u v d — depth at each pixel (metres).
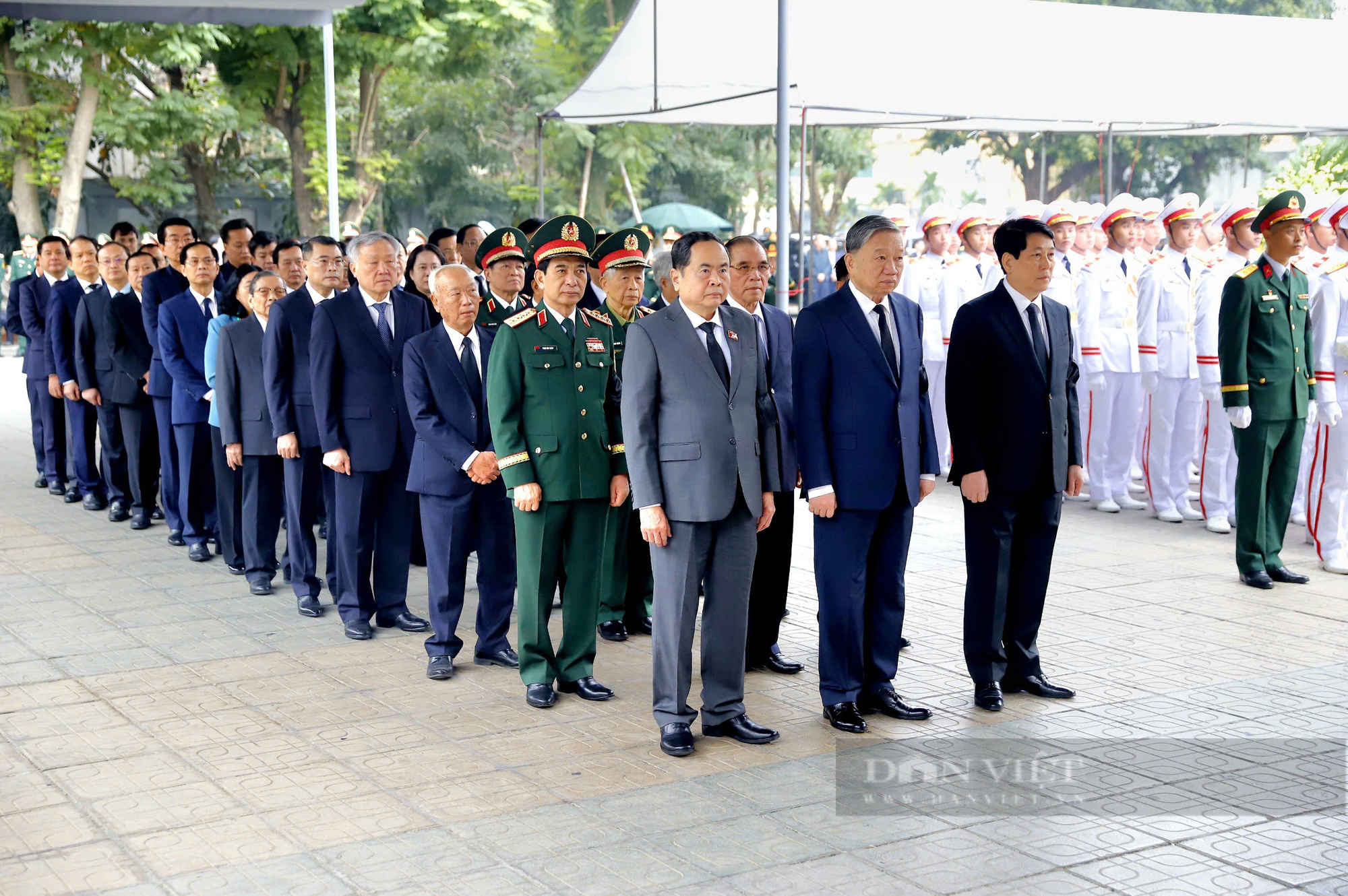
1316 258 8.48
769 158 30.20
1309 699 5.23
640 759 4.63
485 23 22.88
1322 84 13.42
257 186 30.52
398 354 6.31
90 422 9.90
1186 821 4.02
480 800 4.24
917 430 4.97
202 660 5.92
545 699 5.23
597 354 5.29
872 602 5.09
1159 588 7.14
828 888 3.58
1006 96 11.75
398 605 6.49
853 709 4.96
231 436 7.21
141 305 9.01
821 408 4.90
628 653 6.09
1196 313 8.55
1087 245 10.44
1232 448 9.06
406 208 30.00
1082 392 9.73
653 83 11.55
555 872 3.70
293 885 3.62
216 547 8.52
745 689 5.50
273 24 10.99
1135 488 10.39
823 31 10.92
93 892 3.60
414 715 5.14
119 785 4.40
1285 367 7.03
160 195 26.55
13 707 5.24
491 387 5.18
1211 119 12.88
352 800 4.25
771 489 4.87
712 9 11.09
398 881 3.64
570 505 5.23
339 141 25.83
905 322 4.98
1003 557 5.15
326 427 6.15
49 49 22.98
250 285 7.42
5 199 30.58
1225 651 5.91
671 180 30.17
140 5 10.45
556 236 5.22
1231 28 13.15
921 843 3.87
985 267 10.91
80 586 7.38
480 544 5.80
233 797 4.29
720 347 4.74
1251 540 7.16
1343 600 6.85
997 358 5.09
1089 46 12.25
